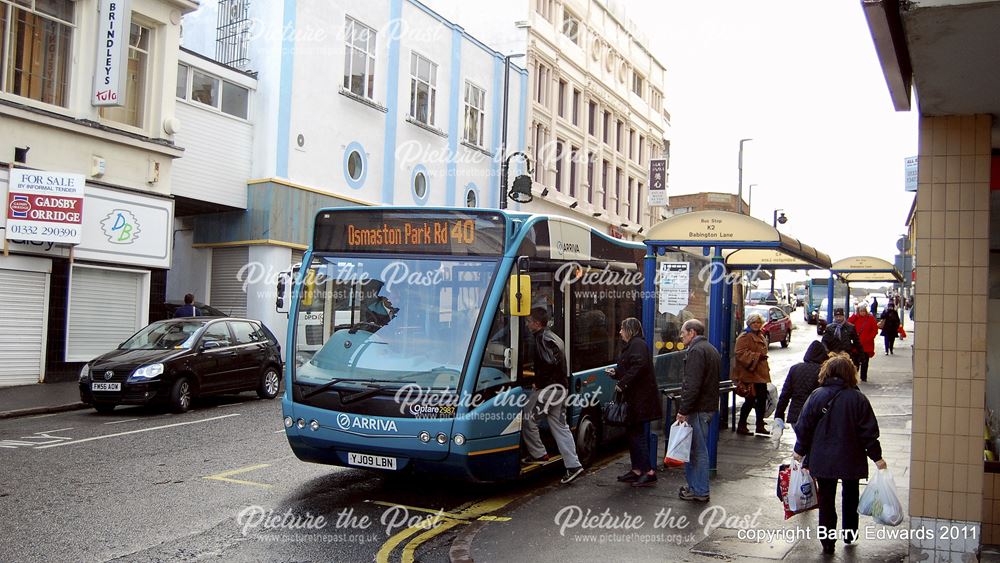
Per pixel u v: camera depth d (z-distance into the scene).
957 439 5.85
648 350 9.14
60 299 17.55
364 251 8.73
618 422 9.11
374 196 25.95
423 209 8.59
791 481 6.67
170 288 24.06
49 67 17.45
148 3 18.92
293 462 10.12
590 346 10.62
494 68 32.59
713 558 6.32
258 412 14.50
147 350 14.60
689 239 10.11
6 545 6.57
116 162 18.45
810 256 11.41
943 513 5.86
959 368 5.86
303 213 23.00
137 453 10.46
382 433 7.99
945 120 6.00
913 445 5.95
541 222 9.23
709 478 9.08
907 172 17.50
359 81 25.39
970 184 5.91
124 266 18.77
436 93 29.08
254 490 8.66
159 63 19.41
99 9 17.89
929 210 5.99
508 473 8.39
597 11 41.09
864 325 20.03
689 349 8.29
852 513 6.72
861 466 6.46
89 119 17.88
